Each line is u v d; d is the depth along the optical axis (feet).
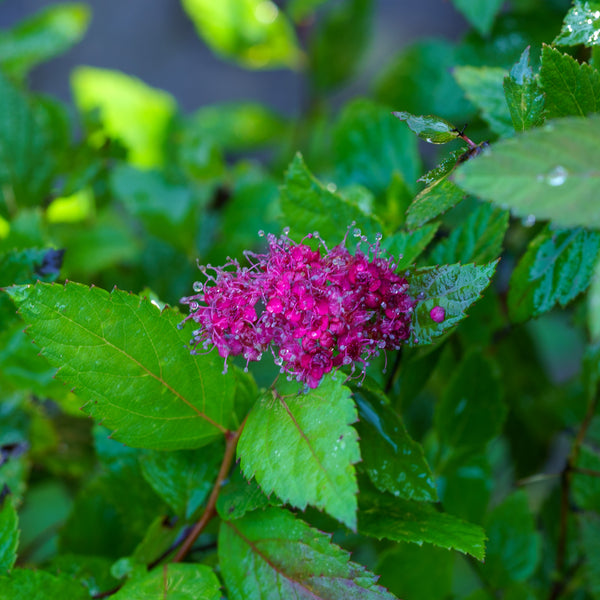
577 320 1.43
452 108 1.51
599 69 1.24
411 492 1.21
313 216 1.29
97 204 1.64
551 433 1.57
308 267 1.17
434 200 1.18
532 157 1.07
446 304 1.18
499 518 1.38
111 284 1.62
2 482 1.38
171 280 1.60
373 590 1.18
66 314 1.19
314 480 1.14
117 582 1.29
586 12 1.21
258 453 1.17
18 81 1.76
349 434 1.14
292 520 1.20
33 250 1.33
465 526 1.21
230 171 1.79
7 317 1.35
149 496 1.33
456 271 1.18
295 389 1.18
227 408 1.24
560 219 1.06
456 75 1.35
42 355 1.20
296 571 1.19
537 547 1.37
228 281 1.19
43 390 1.38
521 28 1.49
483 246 1.29
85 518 1.38
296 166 1.29
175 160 1.73
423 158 1.60
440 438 1.39
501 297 1.45
